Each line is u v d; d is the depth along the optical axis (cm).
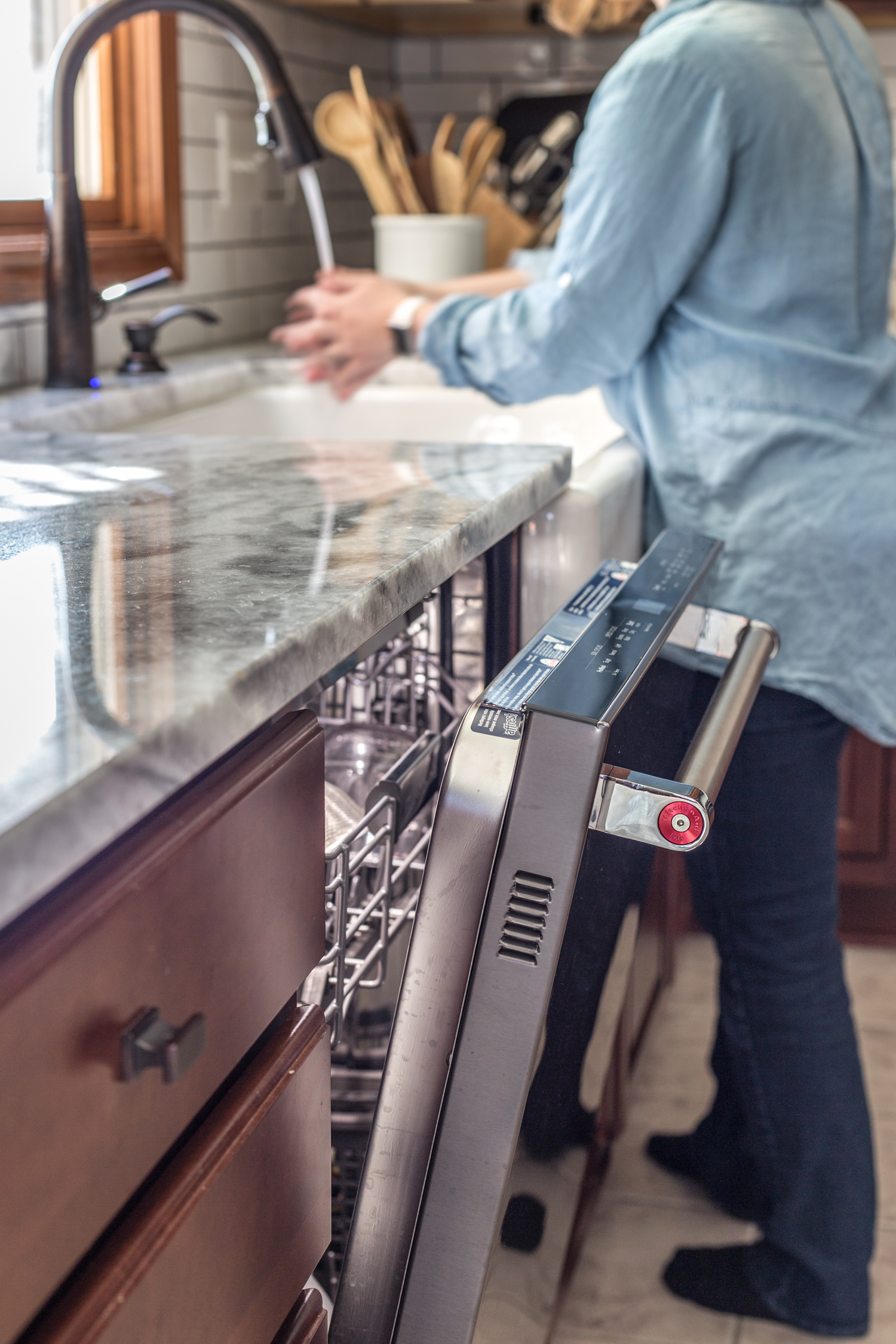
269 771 58
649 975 169
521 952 59
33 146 174
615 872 73
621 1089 152
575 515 105
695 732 74
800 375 122
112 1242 49
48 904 43
